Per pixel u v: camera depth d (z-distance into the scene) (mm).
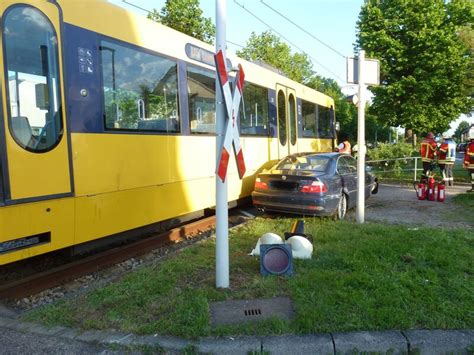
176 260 5902
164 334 3812
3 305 4867
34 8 4902
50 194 5020
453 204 11164
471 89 24172
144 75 6574
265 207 8961
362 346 3586
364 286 4707
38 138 4906
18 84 4719
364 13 27250
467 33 22969
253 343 3613
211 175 8312
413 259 5613
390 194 13453
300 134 13477
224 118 4680
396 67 25953
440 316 4008
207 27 20359
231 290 4742
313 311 4047
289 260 5215
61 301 4699
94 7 5707
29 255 4812
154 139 6727
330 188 8641
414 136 29406
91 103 5586
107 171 5824
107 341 3734
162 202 6938
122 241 7734
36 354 3607
